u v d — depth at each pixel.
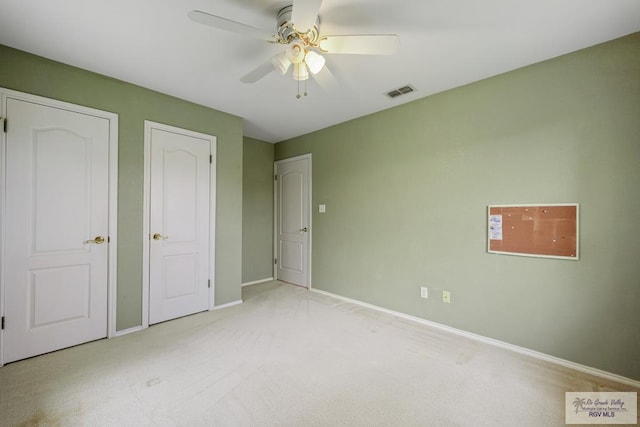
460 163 2.59
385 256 3.16
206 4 1.62
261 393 1.76
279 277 4.62
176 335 2.54
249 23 1.81
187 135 2.97
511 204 2.30
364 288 3.37
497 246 2.38
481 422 1.54
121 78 2.49
